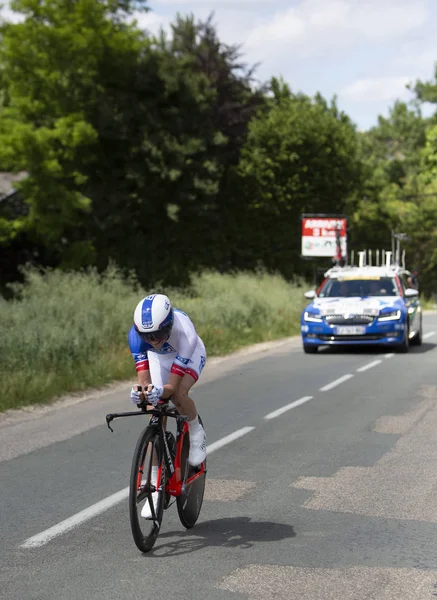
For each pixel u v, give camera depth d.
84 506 7.82
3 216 47.12
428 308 57.00
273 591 5.59
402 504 7.79
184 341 6.79
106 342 19.30
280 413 13.19
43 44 46.62
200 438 7.09
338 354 22.58
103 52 51.09
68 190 45.56
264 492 8.32
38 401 14.36
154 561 6.24
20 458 9.97
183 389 6.89
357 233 76.44
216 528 7.12
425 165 53.12
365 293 23.52
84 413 13.30
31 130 44.03
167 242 56.34
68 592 5.59
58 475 9.09
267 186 64.75
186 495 7.03
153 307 6.48
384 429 11.66
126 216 52.59
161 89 54.66
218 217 60.34
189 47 64.19
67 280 25.80
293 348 24.55
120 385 16.61
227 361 21.22
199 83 55.53
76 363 17.22
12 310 20.64
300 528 7.09
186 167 54.34
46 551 6.50
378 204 76.38
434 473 9.00
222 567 6.09
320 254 56.69
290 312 32.56
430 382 16.58
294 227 65.25
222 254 62.41
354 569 6.03
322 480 8.77
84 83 49.84
